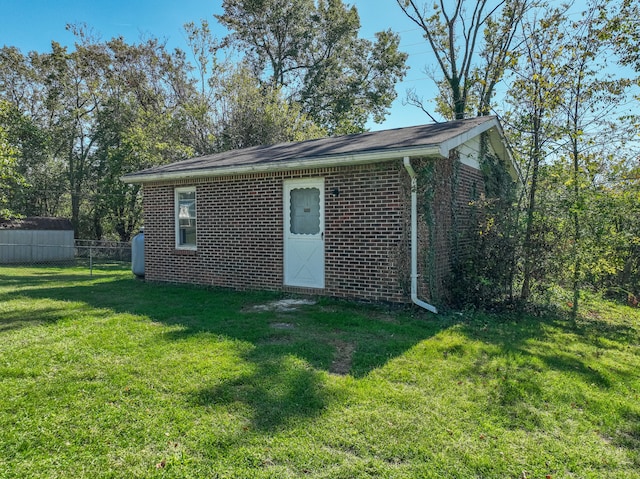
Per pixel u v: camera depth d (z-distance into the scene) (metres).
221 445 2.83
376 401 3.51
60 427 3.04
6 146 14.23
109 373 4.04
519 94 8.60
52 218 23.45
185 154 20.92
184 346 4.88
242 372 4.06
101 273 15.07
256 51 28.94
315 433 2.99
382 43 28.58
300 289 8.11
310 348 4.85
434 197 7.16
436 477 2.54
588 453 2.85
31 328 5.72
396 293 7.04
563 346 5.37
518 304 7.34
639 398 3.79
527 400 3.63
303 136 21.03
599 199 7.18
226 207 9.09
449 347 5.00
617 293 9.77
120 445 2.83
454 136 6.89
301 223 8.16
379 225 7.17
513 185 10.10
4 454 2.71
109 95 26.62
